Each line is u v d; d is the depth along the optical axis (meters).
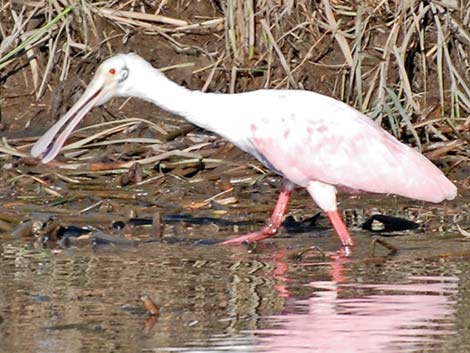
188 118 14.09
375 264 12.59
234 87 18.22
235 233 14.23
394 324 10.20
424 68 18.08
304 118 13.99
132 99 18.23
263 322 10.27
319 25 18.66
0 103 18.33
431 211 15.36
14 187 15.75
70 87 18.19
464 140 16.94
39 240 13.73
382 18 18.73
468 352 9.45
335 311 10.62
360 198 15.99
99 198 15.29
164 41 18.94
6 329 9.98
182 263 12.59
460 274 12.09
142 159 16.39
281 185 14.46
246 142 14.07
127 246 13.48
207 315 10.46
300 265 12.56
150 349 9.45
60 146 13.98
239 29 18.48
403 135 17.31
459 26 18.30
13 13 18.66
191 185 15.91
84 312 10.52
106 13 18.94
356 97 18.03
